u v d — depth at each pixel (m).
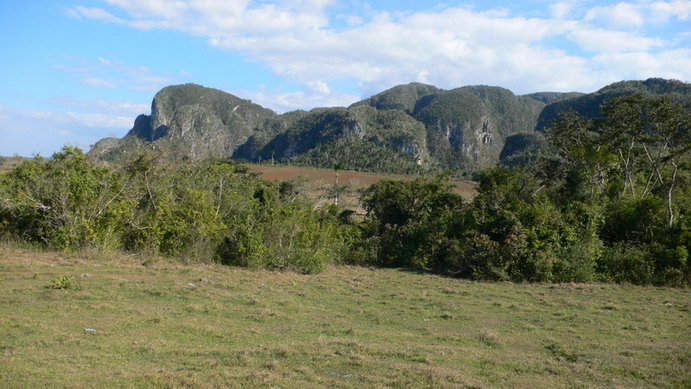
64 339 7.39
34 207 16.94
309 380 6.11
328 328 9.45
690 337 9.16
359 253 23.19
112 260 16.09
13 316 8.48
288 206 20.48
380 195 30.61
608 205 22.81
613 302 13.39
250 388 5.72
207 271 16.06
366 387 5.86
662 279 17.19
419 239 23.02
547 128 38.53
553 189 29.50
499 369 6.84
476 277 18.52
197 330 8.59
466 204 27.19
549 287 16.33
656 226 20.55
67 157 18.36
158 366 6.52
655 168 26.39
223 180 22.62
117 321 8.77
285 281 15.70
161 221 18.38
